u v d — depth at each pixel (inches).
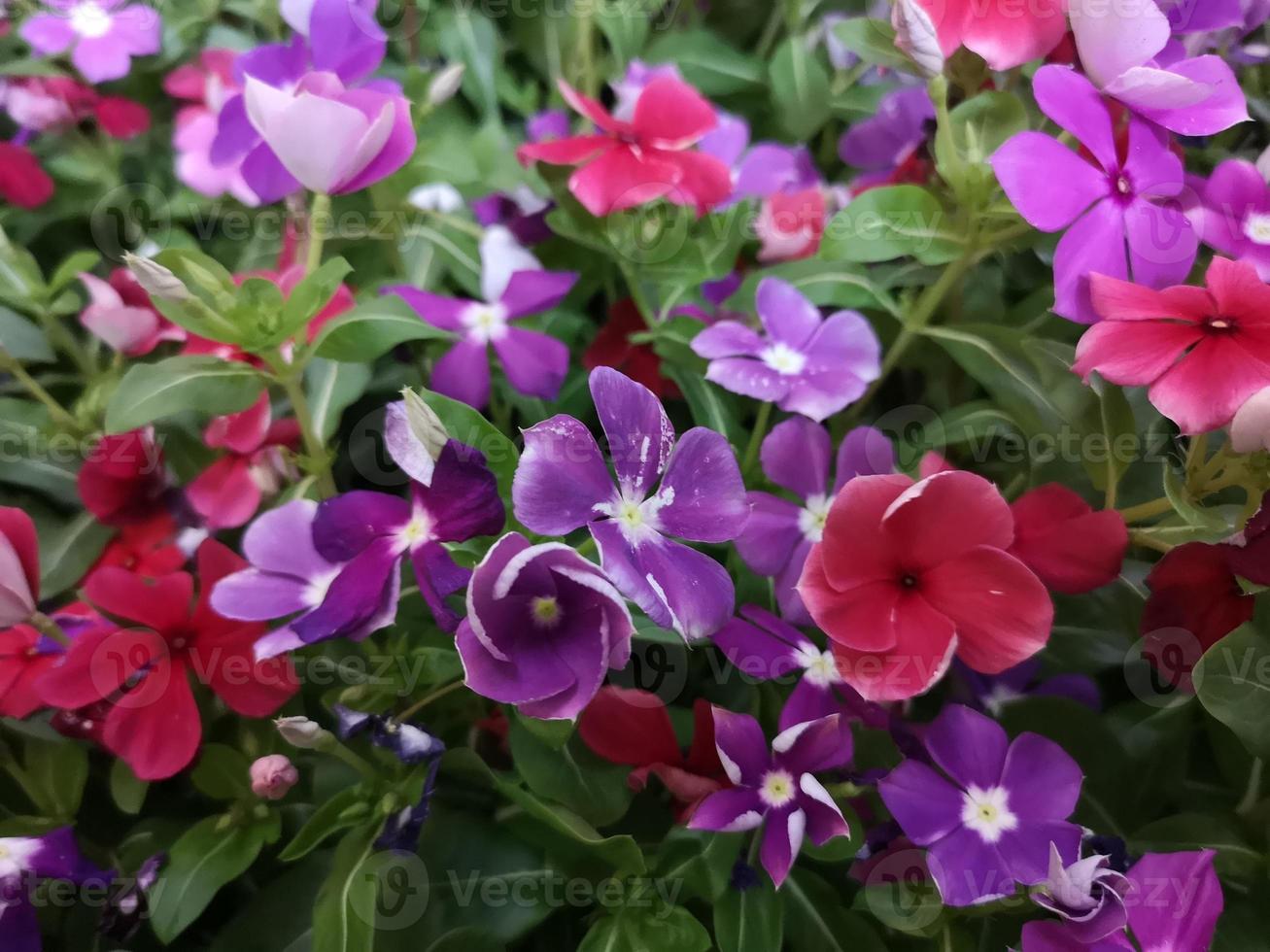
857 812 14.2
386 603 12.8
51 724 13.9
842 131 17.7
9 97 16.8
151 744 13.7
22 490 15.5
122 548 15.0
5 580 13.5
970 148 14.4
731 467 12.9
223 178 16.0
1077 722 14.4
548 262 16.2
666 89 15.1
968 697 14.8
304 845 13.6
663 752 13.8
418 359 15.9
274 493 14.9
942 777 13.6
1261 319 12.7
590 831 13.6
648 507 12.7
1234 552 13.3
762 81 17.4
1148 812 14.6
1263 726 13.3
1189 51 14.8
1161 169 13.4
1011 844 13.4
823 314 16.0
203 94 16.8
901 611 12.9
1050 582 13.6
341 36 14.8
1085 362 13.0
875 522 12.7
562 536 13.0
